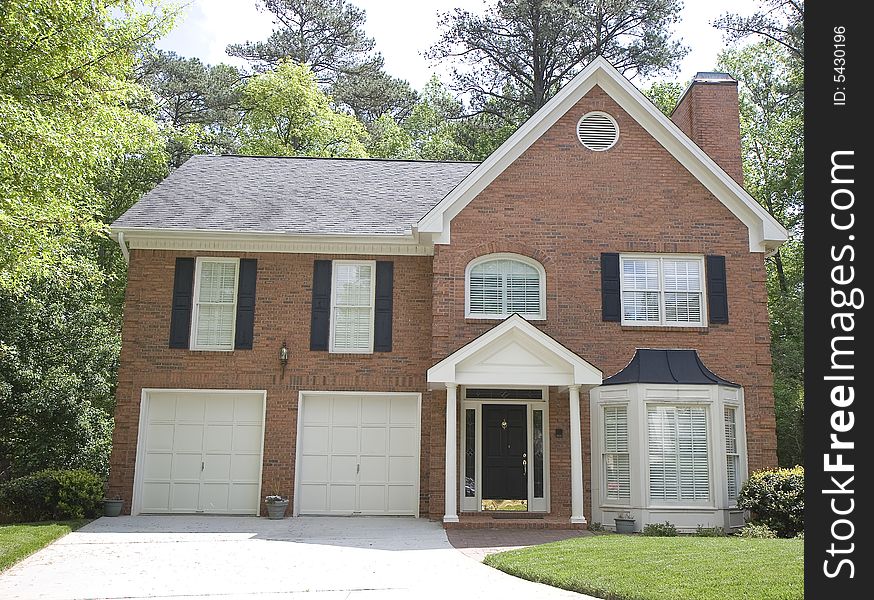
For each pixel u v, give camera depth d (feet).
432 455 59.41
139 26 51.16
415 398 63.52
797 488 52.11
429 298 64.39
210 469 62.03
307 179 72.38
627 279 61.87
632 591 33.24
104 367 81.56
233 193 68.85
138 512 60.64
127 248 63.67
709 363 60.49
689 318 61.46
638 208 62.34
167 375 62.03
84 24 48.16
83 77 49.57
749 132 117.19
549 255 61.36
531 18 123.24
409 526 55.62
